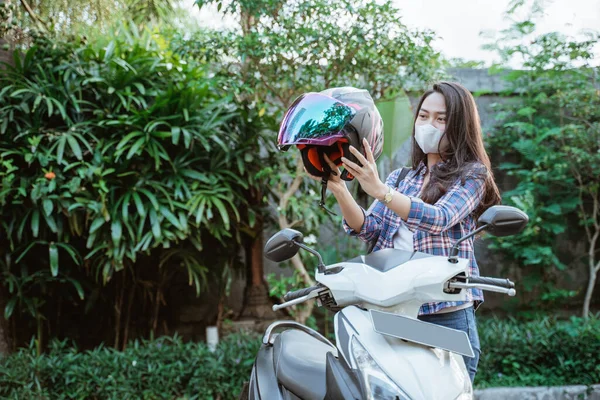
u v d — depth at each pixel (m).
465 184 2.32
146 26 5.87
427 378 1.82
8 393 4.54
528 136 6.63
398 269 1.98
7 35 5.31
